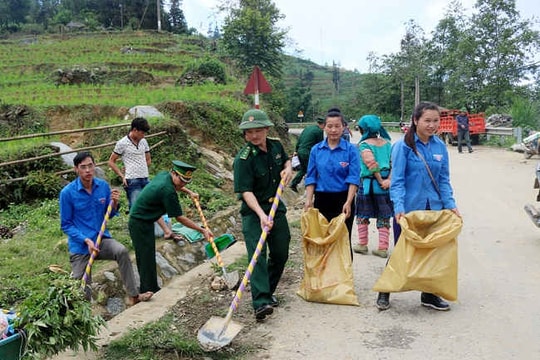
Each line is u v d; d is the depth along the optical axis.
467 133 19.27
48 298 3.83
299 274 6.25
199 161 11.49
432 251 4.79
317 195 5.80
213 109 14.48
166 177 5.50
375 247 7.40
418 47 41.19
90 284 5.17
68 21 66.00
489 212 9.15
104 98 17.02
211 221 8.36
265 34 40.44
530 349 4.18
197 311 5.20
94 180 5.23
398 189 5.00
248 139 4.93
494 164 15.38
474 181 12.45
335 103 71.62
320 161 5.69
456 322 4.73
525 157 16.11
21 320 3.75
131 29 59.75
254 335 4.63
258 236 4.93
